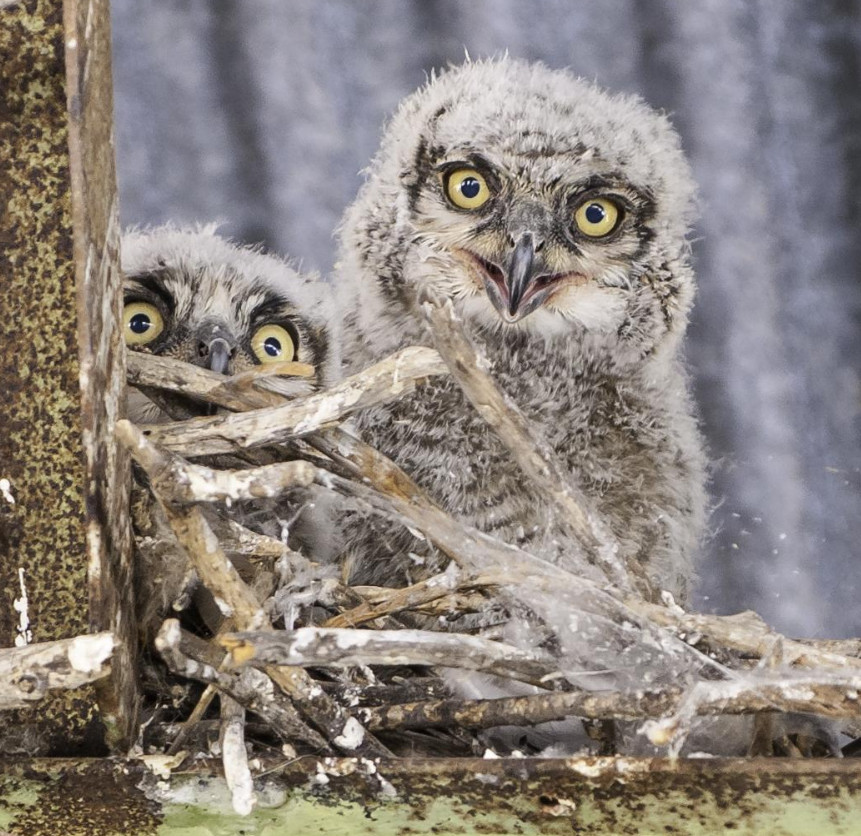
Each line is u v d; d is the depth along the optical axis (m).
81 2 4.48
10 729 4.50
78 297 4.48
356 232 4.75
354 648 4.48
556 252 4.71
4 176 4.48
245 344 4.67
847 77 4.95
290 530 4.65
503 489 4.69
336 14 4.95
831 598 4.95
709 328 4.96
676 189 4.75
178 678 4.54
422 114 4.75
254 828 4.50
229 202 4.95
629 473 4.71
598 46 4.95
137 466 4.53
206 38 4.95
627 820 4.50
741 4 4.95
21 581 4.49
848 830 4.49
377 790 4.50
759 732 4.52
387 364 4.52
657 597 4.55
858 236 4.96
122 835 4.50
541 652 4.53
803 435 4.96
